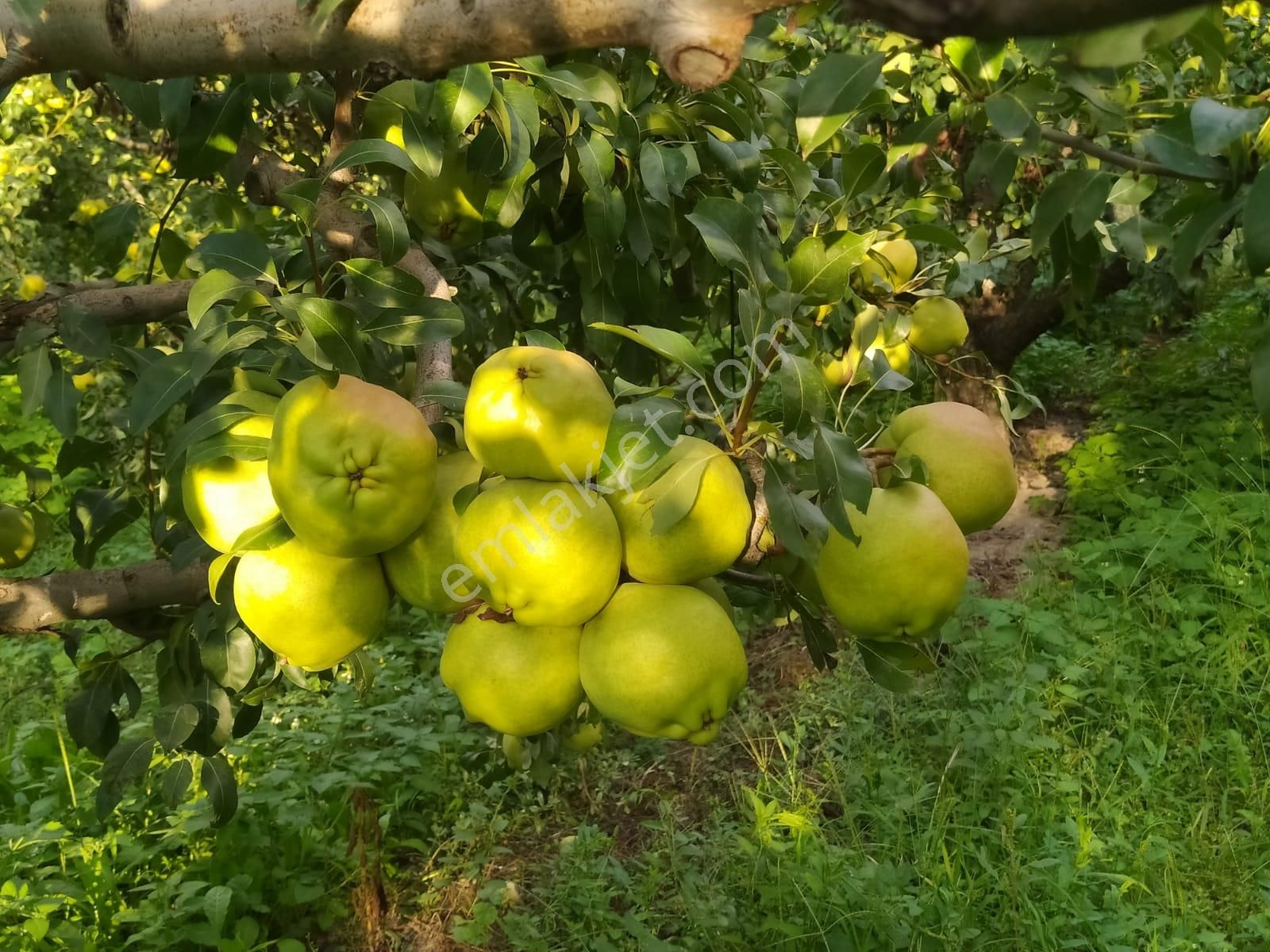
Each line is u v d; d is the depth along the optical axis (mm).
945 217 4086
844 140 2578
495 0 829
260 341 1512
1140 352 10148
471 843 5070
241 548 1336
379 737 5648
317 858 4832
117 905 4414
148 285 2158
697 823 5160
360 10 903
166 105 1958
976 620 6176
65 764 5137
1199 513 6617
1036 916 3951
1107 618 5934
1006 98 1353
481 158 1910
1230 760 4754
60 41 1104
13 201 7324
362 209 2258
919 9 509
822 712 5629
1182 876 4152
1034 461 8648
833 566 1411
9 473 2490
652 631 1286
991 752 4770
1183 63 2342
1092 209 1399
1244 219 923
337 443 1239
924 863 4312
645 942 4062
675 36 728
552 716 1363
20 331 2004
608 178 2053
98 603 2055
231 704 2256
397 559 1368
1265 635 5555
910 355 2471
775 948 4082
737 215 1362
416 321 1470
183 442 1372
